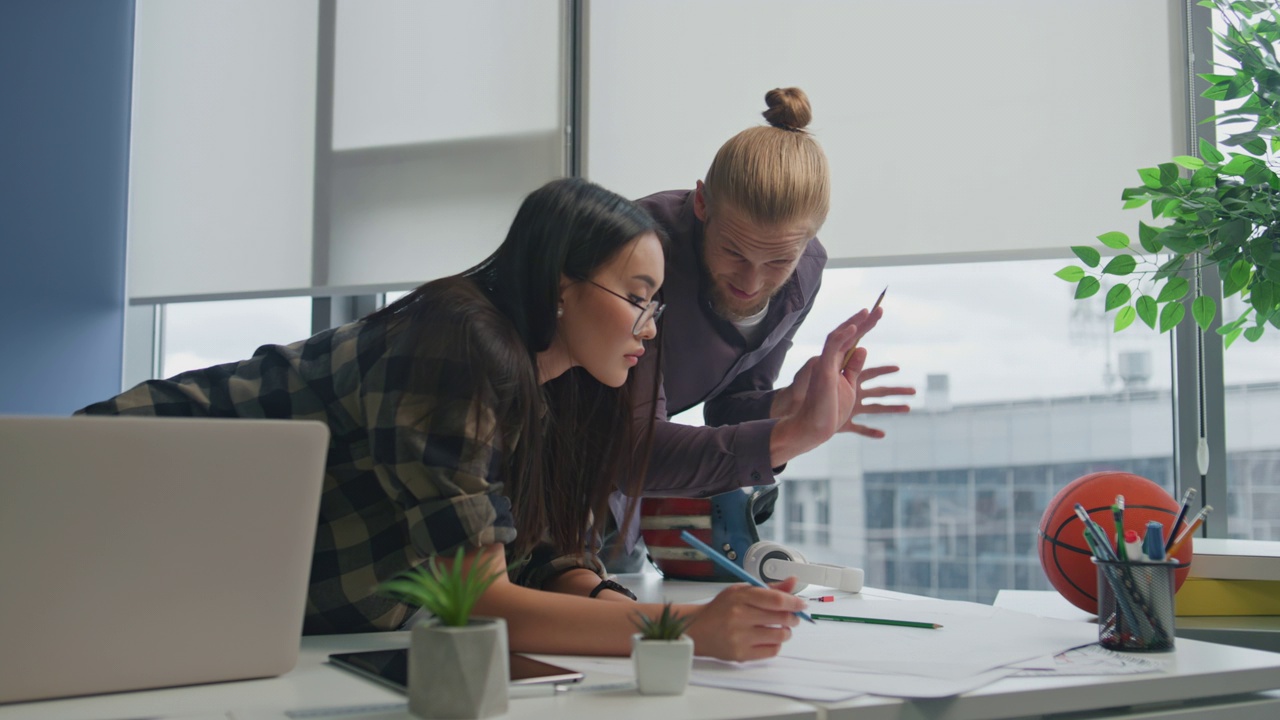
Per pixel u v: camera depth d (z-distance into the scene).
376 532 1.11
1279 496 2.17
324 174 2.80
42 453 0.75
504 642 0.74
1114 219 2.24
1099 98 2.25
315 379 1.11
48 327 2.86
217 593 0.83
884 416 2.54
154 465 0.79
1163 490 1.31
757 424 1.57
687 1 2.49
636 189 2.52
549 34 2.60
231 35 2.92
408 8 2.74
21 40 2.84
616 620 0.95
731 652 0.89
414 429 0.98
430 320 1.03
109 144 2.97
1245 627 1.39
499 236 2.61
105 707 0.76
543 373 1.19
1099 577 1.04
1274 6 1.81
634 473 1.35
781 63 2.43
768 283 1.67
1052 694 0.84
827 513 2.59
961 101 2.32
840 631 1.08
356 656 0.93
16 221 2.82
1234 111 1.78
